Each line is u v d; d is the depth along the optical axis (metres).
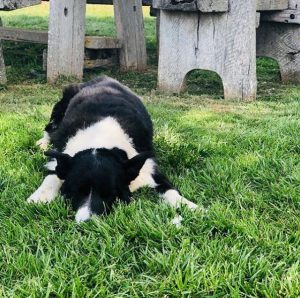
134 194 1.23
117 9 2.74
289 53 2.66
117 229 1.02
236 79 2.23
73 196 1.11
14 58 2.89
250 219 1.06
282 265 0.92
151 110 1.97
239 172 1.35
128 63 2.81
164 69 2.37
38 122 1.76
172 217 1.07
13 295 0.83
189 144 1.53
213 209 1.10
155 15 3.32
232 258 0.92
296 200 1.19
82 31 2.48
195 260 0.92
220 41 2.22
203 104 2.15
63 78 2.46
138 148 1.30
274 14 2.62
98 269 0.90
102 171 1.10
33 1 2.24
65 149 1.28
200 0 2.14
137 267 0.92
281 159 1.42
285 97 2.32
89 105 1.39
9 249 0.96
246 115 1.97
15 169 1.34
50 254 0.93
